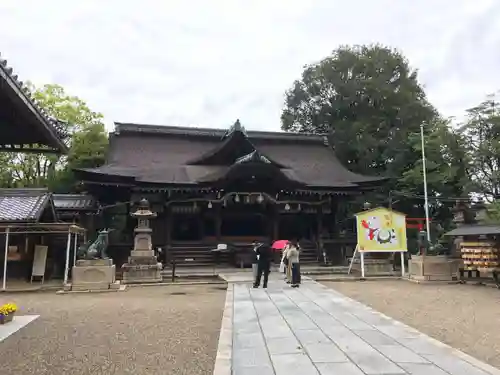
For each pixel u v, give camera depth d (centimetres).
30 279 1811
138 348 683
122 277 1791
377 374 523
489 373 528
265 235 2827
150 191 2569
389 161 4097
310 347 659
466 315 978
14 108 645
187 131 3334
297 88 4716
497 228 1509
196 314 999
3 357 634
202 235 2688
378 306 1110
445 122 3509
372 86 4134
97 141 3828
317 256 2539
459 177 3453
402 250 1867
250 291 1340
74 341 736
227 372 531
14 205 1712
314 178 2998
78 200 2641
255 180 2606
